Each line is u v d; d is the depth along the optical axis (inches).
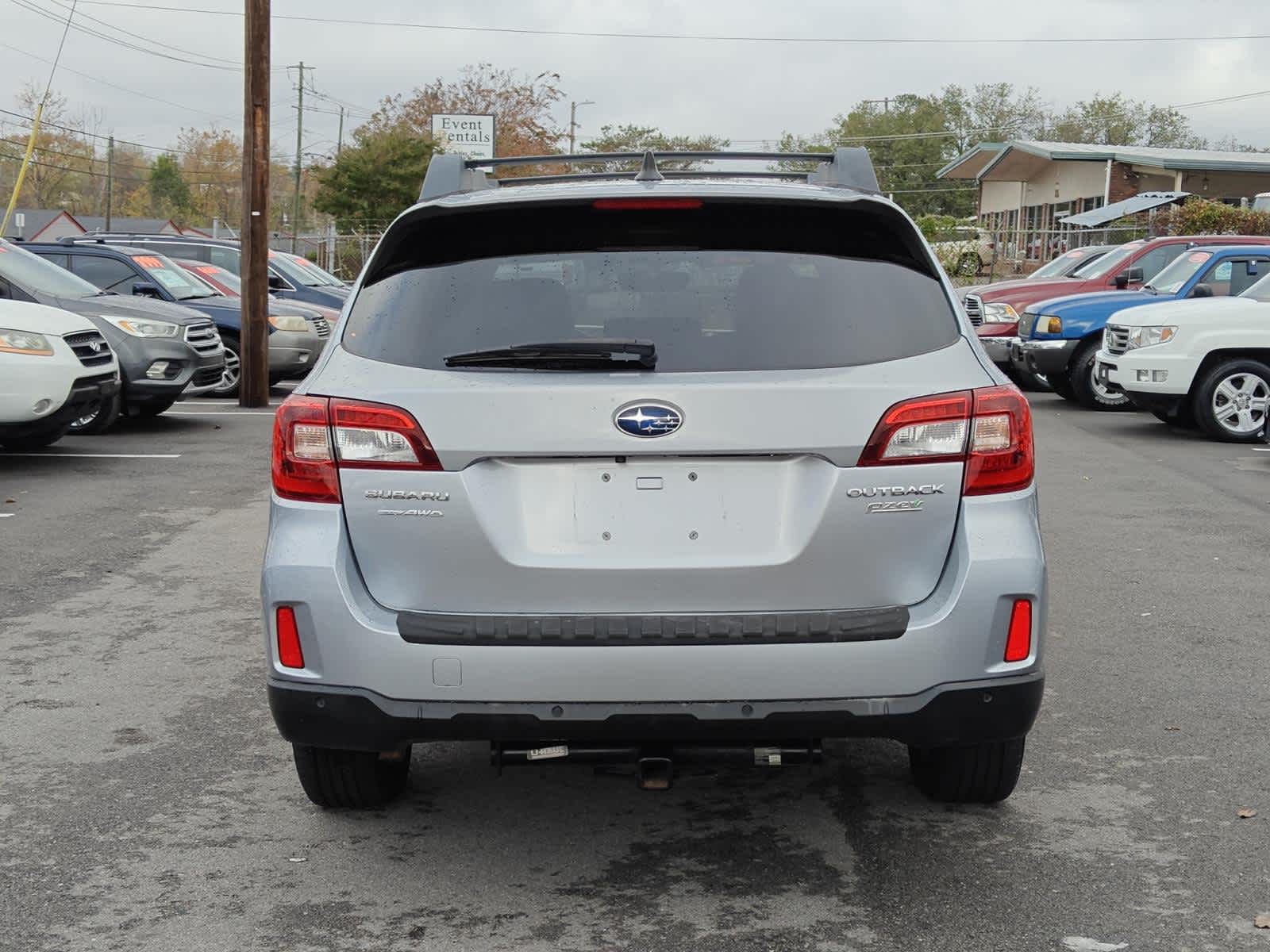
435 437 137.6
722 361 139.0
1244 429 547.5
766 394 135.6
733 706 136.4
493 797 180.7
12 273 560.1
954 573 138.9
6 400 450.0
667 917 144.5
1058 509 394.6
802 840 165.2
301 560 140.2
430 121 2667.3
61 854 161.9
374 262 153.5
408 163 2132.1
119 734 204.5
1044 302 685.9
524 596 137.9
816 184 160.7
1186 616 273.4
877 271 147.8
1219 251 657.0
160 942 139.8
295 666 141.9
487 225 150.9
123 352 551.2
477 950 137.4
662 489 137.9
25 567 316.8
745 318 142.2
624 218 149.8
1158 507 398.6
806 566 137.0
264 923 143.9
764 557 137.3
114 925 143.6
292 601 140.5
